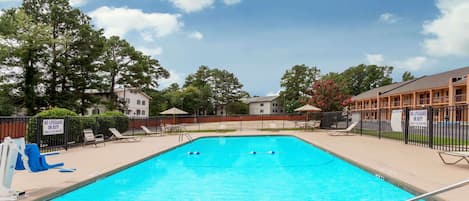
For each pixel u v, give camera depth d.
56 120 11.07
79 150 11.24
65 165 7.75
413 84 39.88
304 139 15.88
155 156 10.31
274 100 69.38
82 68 26.30
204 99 57.78
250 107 74.12
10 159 4.66
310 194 5.76
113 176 7.24
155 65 39.00
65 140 11.56
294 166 8.94
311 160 10.16
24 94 23.47
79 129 13.06
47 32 23.73
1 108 22.44
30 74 23.81
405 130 12.83
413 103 36.44
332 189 6.12
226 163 9.64
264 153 12.29
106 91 30.58
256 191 6.02
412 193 5.36
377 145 12.21
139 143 14.38
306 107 25.22
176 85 65.12
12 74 23.69
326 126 26.28
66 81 26.09
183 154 11.99
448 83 31.12
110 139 16.17
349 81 63.22
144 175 7.72
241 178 7.26
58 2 26.16
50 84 25.20
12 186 5.48
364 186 6.34
